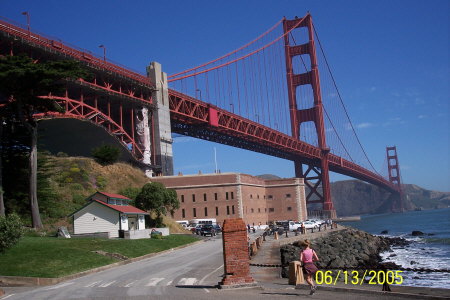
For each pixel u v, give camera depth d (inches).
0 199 1973.4
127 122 3976.4
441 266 1782.7
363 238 2923.2
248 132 5561.0
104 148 3191.4
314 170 7337.6
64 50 3068.4
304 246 684.7
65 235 1827.0
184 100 4503.0
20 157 2236.7
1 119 2124.8
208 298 671.1
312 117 7224.4
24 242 1445.6
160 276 1020.5
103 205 2016.5
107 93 3459.6
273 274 985.5
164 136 4114.2
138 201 2723.9
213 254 1528.1
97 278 1049.5
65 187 2647.6
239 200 3720.5
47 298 774.5
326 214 6983.3
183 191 3772.1
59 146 3363.7
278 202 4414.4
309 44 7357.3
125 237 1948.8
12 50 2755.9
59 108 2097.7
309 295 665.6
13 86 1911.9
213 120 4820.4
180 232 2795.3
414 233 3966.5
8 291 924.0
